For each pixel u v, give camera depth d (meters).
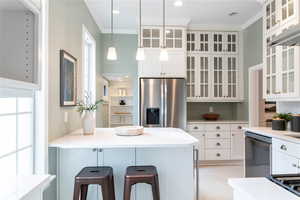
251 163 3.07
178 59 4.46
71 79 2.73
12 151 1.70
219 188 3.25
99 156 2.34
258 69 4.15
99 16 4.15
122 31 4.93
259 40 4.09
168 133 2.77
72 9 2.83
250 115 4.45
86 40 3.90
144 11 3.96
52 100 2.20
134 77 4.93
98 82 4.53
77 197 1.89
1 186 1.07
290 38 1.76
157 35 4.43
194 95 4.73
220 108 5.18
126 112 6.02
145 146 2.09
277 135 2.54
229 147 4.54
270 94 3.10
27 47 1.17
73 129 2.92
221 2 3.62
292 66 2.64
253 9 3.90
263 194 0.93
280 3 2.83
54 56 2.24
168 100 4.21
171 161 2.37
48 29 2.06
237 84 4.80
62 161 2.32
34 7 1.15
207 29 4.78
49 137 2.13
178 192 2.37
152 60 4.41
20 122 1.81
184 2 3.61
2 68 1.12
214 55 4.78
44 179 1.19
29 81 1.17
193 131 4.50
